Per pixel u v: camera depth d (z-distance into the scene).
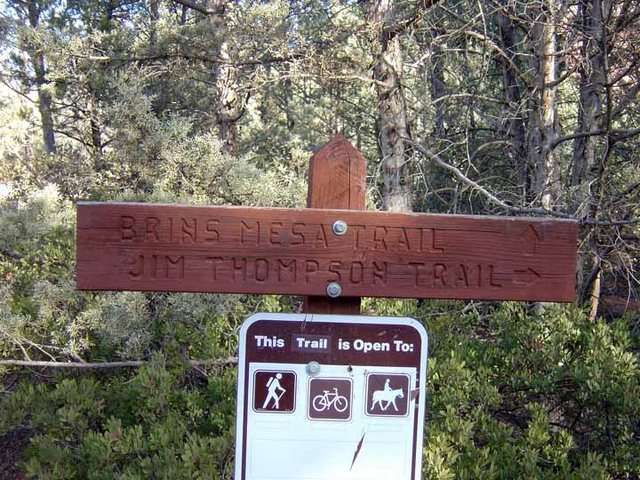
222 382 3.84
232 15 8.86
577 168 7.32
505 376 4.07
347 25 7.29
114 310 4.26
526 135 7.58
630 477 3.59
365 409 1.90
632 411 3.57
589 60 6.18
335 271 1.92
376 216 1.93
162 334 4.55
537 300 1.97
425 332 1.91
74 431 3.68
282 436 1.89
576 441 3.90
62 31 9.57
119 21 11.91
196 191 5.57
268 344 1.89
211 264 1.90
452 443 3.28
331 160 1.99
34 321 4.77
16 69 10.84
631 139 7.48
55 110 10.89
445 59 8.39
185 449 3.03
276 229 1.91
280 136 13.55
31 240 5.50
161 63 9.58
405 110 7.13
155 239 1.89
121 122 5.69
